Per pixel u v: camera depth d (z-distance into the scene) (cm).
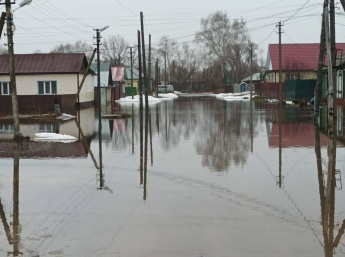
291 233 607
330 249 549
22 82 3494
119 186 898
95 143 1574
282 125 2080
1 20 1689
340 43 5559
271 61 5859
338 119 2162
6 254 553
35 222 673
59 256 543
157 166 1111
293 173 998
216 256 530
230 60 7269
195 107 3812
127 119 2636
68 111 3181
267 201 766
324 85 3491
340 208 721
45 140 1659
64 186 905
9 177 995
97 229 636
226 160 1177
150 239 591
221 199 783
